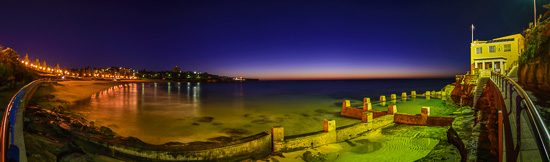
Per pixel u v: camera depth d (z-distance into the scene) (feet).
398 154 42.42
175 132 67.26
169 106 127.13
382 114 75.72
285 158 42.06
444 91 152.35
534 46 52.47
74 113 80.38
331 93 234.38
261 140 43.57
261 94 228.63
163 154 36.60
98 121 76.89
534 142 19.81
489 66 152.87
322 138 49.08
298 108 119.75
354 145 48.73
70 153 31.86
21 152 24.03
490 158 27.45
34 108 58.49
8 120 26.17
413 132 56.54
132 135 62.39
